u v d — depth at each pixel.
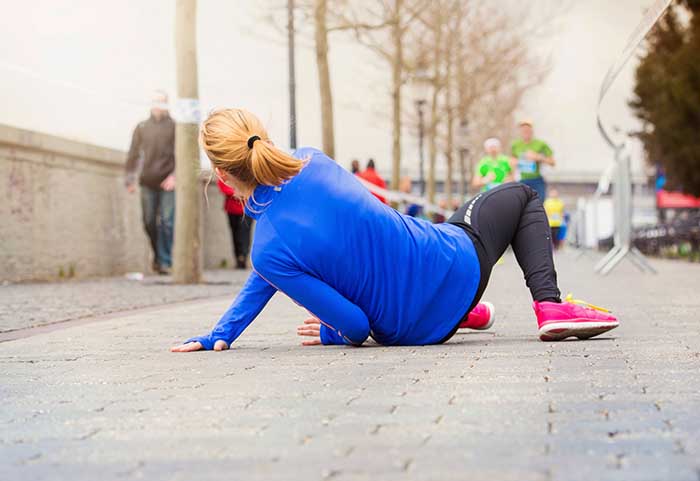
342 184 3.87
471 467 1.92
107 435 2.36
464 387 2.92
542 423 2.34
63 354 4.19
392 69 23.08
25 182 11.35
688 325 4.98
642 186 64.00
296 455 2.06
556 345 4.03
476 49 29.02
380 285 3.97
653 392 2.79
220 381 3.19
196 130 10.55
